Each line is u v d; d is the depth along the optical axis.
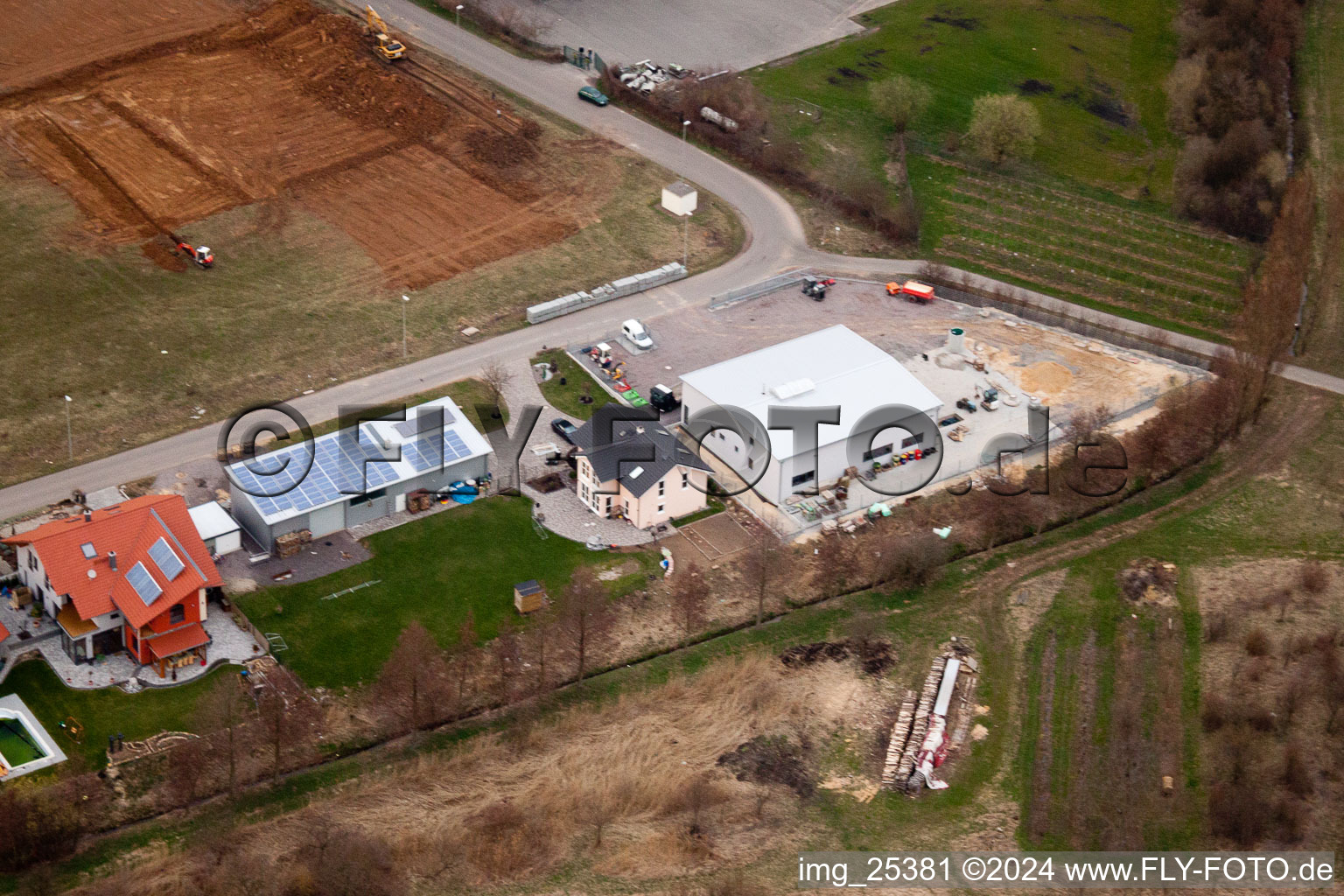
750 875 86.31
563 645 100.31
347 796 89.19
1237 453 122.81
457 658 98.69
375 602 102.62
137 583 95.19
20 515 107.75
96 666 96.00
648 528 111.38
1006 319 137.75
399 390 123.81
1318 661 102.25
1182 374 130.62
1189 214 154.75
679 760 93.19
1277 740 96.44
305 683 95.94
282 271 138.00
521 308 135.50
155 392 121.81
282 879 82.94
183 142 155.00
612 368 127.69
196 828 86.38
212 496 110.88
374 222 145.75
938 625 104.75
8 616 99.19
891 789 92.44
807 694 98.75
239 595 102.00
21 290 132.38
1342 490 119.06
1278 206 153.38
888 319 136.75
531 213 148.88
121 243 139.75
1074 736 96.31
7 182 146.88
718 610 104.75
